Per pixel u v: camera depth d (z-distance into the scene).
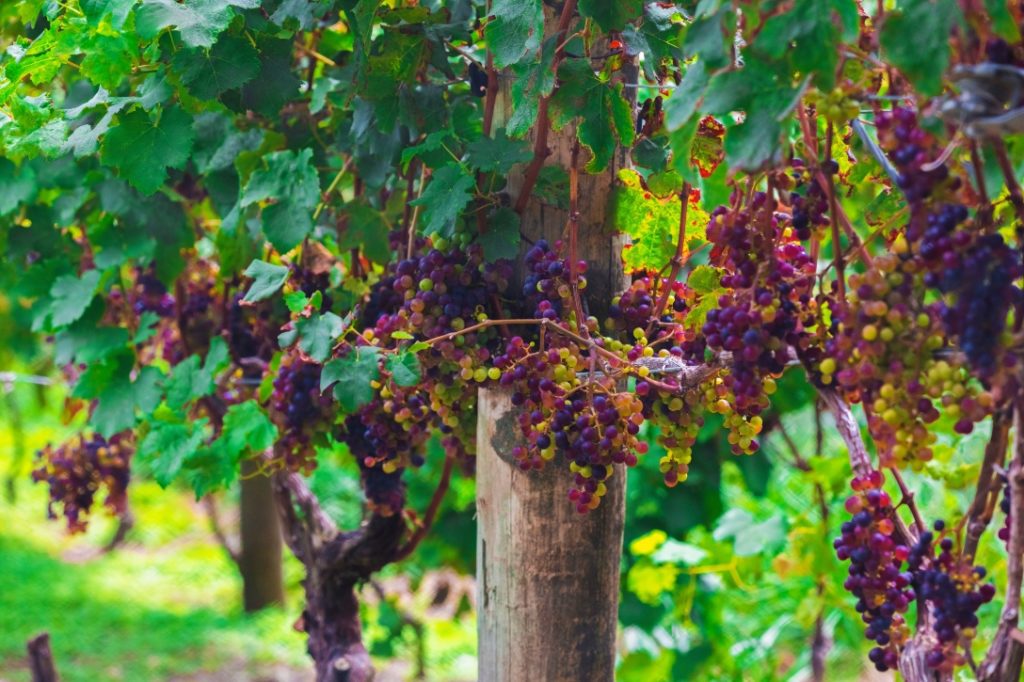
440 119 2.18
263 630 6.53
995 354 1.23
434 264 1.86
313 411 2.25
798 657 5.39
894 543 1.54
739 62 1.62
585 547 1.95
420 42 2.09
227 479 2.36
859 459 1.51
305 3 2.02
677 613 4.24
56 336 2.80
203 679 5.78
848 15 1.29
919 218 1.30
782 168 1.47
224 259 2.54
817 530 3.45
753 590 4.70
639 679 4.16
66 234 2.91
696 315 1.74
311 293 2.44
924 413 1.32
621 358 1.73
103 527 8.87
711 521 4.24
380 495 2.39
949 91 1.33
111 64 1.96
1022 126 1.16
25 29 2.55
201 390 2.53
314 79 2.71
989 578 3.02
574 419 1.65
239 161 2.43
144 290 2.89
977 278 1.24
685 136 1.47
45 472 2.88
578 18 1.84
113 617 6.67
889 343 1.33
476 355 1.83
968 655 1.45
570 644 1.96
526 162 1.83
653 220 1.94
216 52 1.91
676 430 1.74
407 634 6.37
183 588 7.48
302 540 2.68
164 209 2.66
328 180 2.49
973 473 2.42
